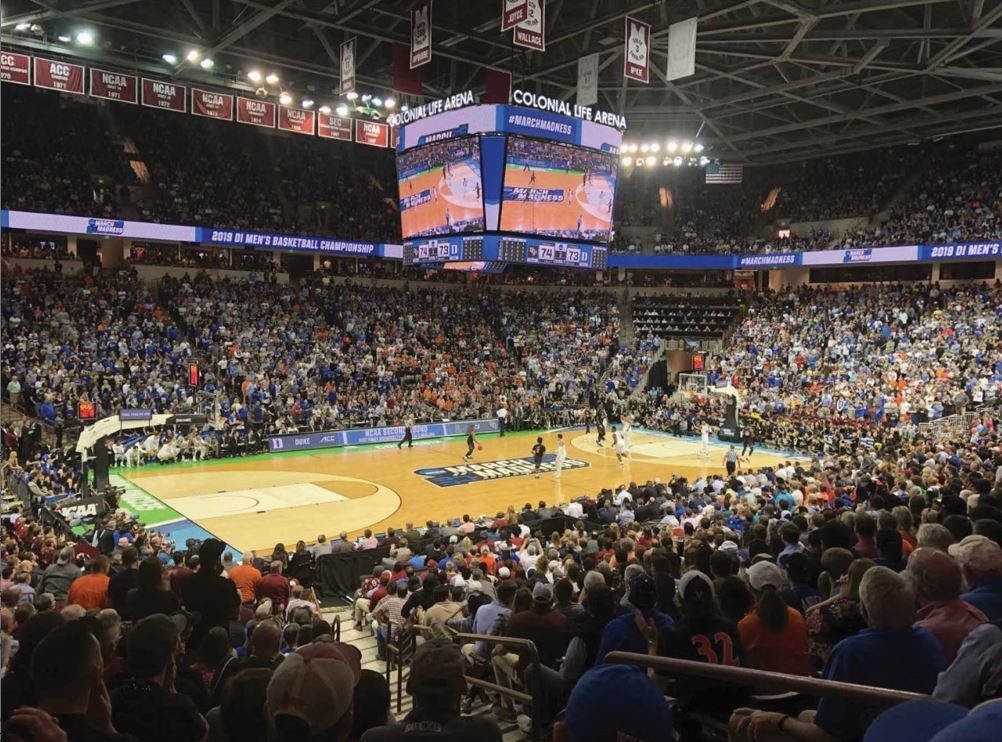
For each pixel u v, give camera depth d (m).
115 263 42.12
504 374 42.28
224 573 12.34
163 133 45.91
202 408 31.22
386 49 33.69
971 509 8.42
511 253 25.88
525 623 6.82
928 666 3.26
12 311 32.19
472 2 30.44
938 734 1.60
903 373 37.03
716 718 4.09
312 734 2.51
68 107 43.28
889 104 38.41
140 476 26.50
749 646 4.58
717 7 24.91
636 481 27.53
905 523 8.07
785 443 34.94
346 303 43.03
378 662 10.82
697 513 16.45
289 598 10.96
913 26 31.25
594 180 27.41
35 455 24.83
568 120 26.27
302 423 33.16
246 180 46.50
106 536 15.00
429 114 26.75
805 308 45.72
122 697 3.59
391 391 37.44
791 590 6.14
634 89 37.78
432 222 27.38
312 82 37.31
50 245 40.09
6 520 15.09
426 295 47.16
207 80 33.84
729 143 47.59
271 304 40.47
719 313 48.78
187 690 4.79
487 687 6.76
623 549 11.66
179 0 29.75
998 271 42.28
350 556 15.31
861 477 16.59
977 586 4.48
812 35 27.98
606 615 5.50
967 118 40.69
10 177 35.88
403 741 2.72
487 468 29.52
